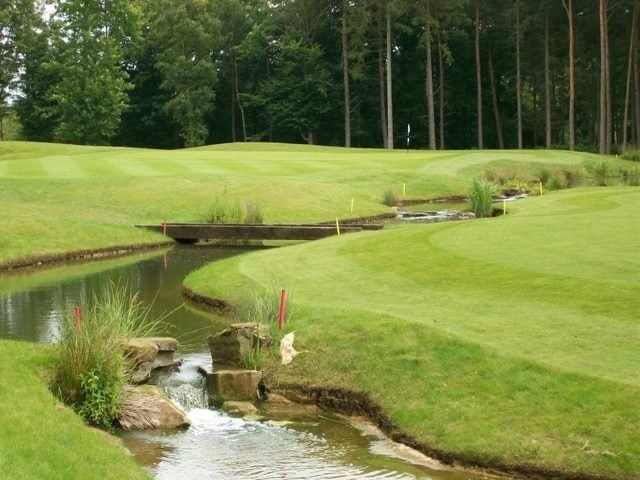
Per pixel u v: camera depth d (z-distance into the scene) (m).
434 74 74.12
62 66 66.50
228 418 9.64
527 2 64.62
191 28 70.94
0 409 8.16
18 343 10.67
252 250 23.34
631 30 62.03
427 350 10.05
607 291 11.55
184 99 71.31
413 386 9.49
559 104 73.19
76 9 67.06
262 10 77.00
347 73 67.31
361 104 76.12
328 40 74.12
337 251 17.33
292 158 41.97
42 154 50.16
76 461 7.39
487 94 75.25
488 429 8.39
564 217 19.12
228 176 31.56
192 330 13.38
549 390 8.66
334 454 8.50
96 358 9.41
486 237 16.75
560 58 68.50
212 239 25.53
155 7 75.00
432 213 29.58
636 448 7.66
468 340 10.00
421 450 8.52
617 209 21.08
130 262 21.12
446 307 11.81
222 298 14.83
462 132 76.00
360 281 14.24
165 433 9.13
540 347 9.69
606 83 53.75
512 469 7.91
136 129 78.81
